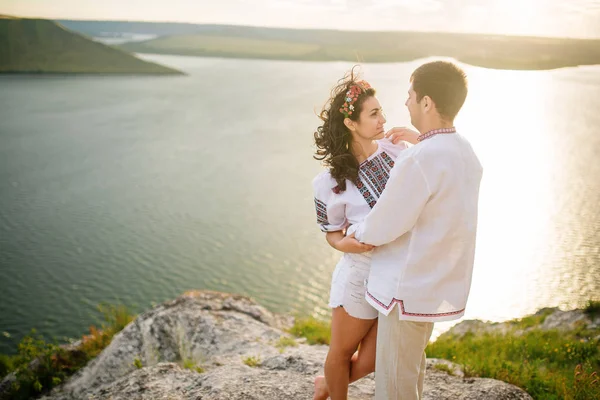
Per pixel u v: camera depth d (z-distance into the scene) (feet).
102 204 225.35
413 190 6.57
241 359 15.65
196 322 22.85
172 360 20.99
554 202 186.80
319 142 8.18
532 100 386.52
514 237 150.61
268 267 159.84
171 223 201.98
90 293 141.79
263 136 407.23
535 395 12.42
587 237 151.02
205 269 158.30
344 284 7.91
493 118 332.80
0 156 313.94
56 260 163.53
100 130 422.82
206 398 11.14
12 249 171.42
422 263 6.83
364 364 8.29
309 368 12.71
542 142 280.72
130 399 12.23
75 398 20.35
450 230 6.71
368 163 7.90
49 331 122.11
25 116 481.46
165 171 291.99
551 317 32.30
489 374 12.95
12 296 138.92
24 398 22.36
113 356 21.61
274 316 26.50
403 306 6.93
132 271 156.35
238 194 247.09
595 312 31.04
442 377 12.00
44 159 312.29
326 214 8.09
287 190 254.68
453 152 6.64
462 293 6.97
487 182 212.02
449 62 6.72
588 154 259.19
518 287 116.57
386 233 6.75
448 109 6.68
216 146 366.02
